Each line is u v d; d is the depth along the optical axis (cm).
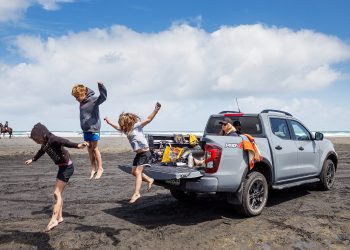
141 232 584
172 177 596
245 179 660
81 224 630
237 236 564
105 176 1221
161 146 747
